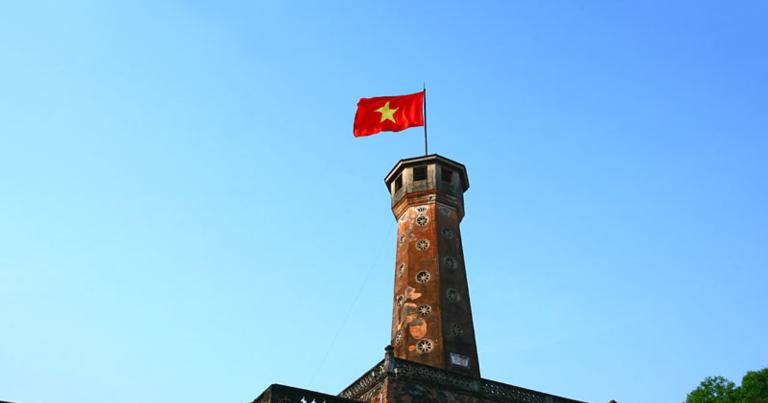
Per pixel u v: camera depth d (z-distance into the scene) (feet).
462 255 156.15
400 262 153.58
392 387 112.16
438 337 136.05
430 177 161.89
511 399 122.42
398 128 162.71
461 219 166.50
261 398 102.63
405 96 165.78
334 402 105.29
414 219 157.48
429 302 142.00
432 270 147.13
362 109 164.45
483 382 121.80
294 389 102.99
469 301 148.25
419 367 117.70
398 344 139.74
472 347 139.13
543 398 126.21
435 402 114.32
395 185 167.53
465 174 168.25
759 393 150.00
